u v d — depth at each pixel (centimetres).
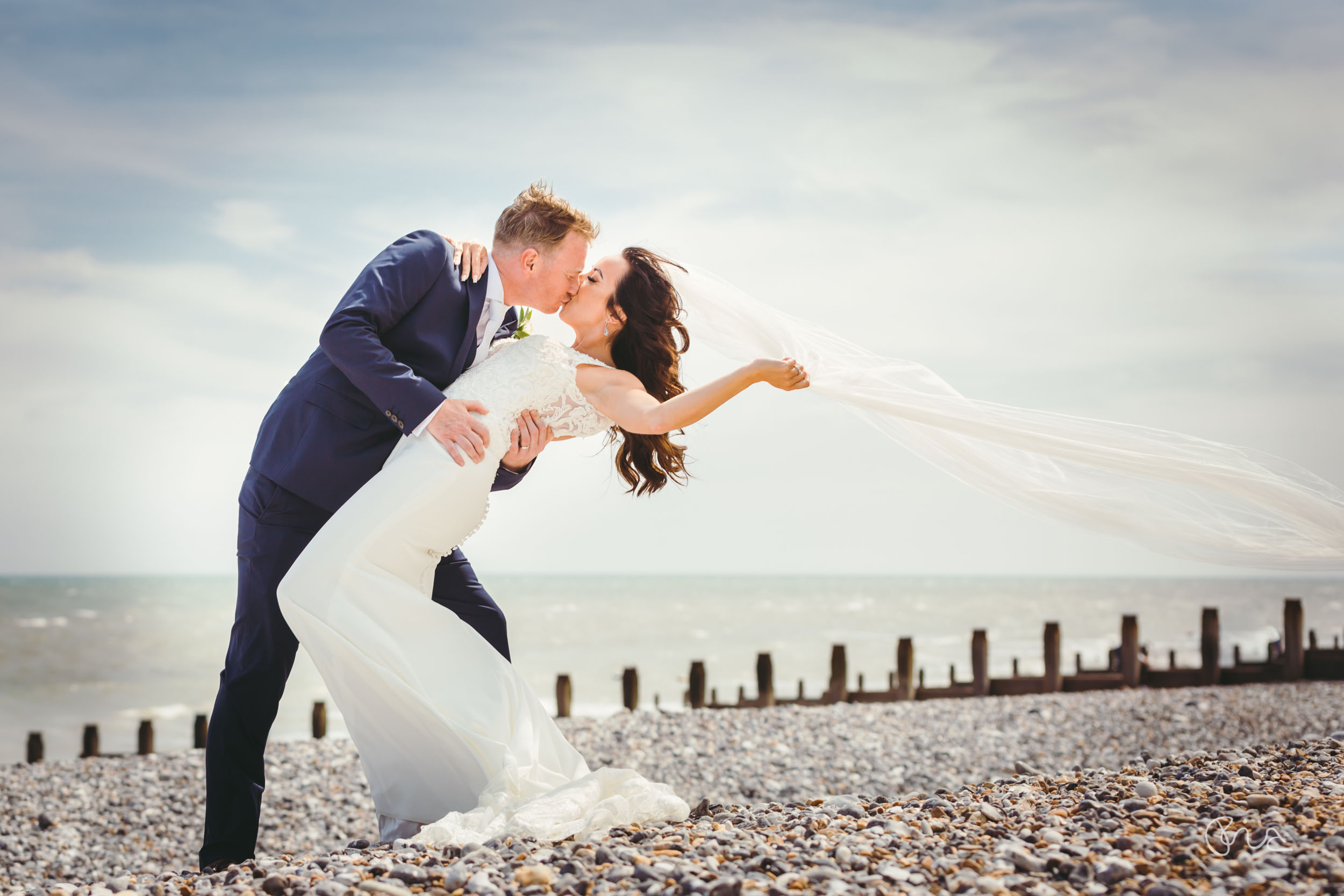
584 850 278
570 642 4606
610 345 398
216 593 8319
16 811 824
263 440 375
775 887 234
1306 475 393
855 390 404
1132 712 1238
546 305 392
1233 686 1458
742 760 1012
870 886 238
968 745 1088
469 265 384
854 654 3966
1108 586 10106
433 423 356
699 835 295
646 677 3372
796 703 1540
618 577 15100
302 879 264
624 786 342
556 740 366
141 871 710
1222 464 394
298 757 1002
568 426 386
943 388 412
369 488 357
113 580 13100
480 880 245
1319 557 396
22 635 4659
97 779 933
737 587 10275
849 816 324
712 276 421
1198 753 423
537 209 380
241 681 364
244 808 360
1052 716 1226
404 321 373
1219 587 9625
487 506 377
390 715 348
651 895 234
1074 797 328
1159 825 282
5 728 2338
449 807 346
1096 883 234
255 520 371
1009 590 9475
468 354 387
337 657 347
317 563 350
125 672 3569
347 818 828
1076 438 402
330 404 368
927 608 6631
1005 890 229
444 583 401
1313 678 1499
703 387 364
